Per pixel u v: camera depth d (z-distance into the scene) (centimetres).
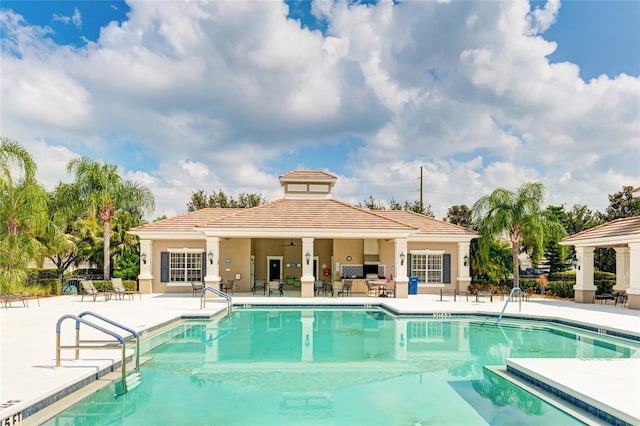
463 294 2650
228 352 1198
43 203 2416
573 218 3766
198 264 2727
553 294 2616
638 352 1211
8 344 1063
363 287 2792
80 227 3234
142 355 1132
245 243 2805
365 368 1038
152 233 2666
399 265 2406
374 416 720
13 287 2098
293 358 1134
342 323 1700
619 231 2081
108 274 2845
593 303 2256
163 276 2692
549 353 1197
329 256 3102
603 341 1374
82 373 808
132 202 2956
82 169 2808
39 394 682
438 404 777
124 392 826
